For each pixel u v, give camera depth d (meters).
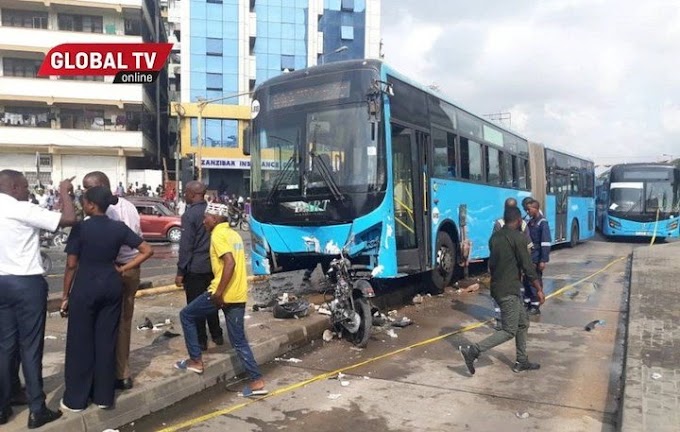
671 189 24.91
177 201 30.28
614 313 9.63
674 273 13.03
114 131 38.53
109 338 4.75
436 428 4.87
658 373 5.76
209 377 5.89
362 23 49.72
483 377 6.21
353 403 5.45
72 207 4.62
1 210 4.34
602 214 31.48
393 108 8.92
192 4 44.34
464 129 12.00
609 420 5.05
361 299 7.46
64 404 4.69
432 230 10.16
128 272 5.05
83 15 38.81
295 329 7.44
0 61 37.66
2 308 4.37
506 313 6.20
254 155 9.48
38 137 37.16
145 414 5.12
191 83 44.50
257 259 9.32
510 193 14.98
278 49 47.09
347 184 8.47
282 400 5.54
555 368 6.55
